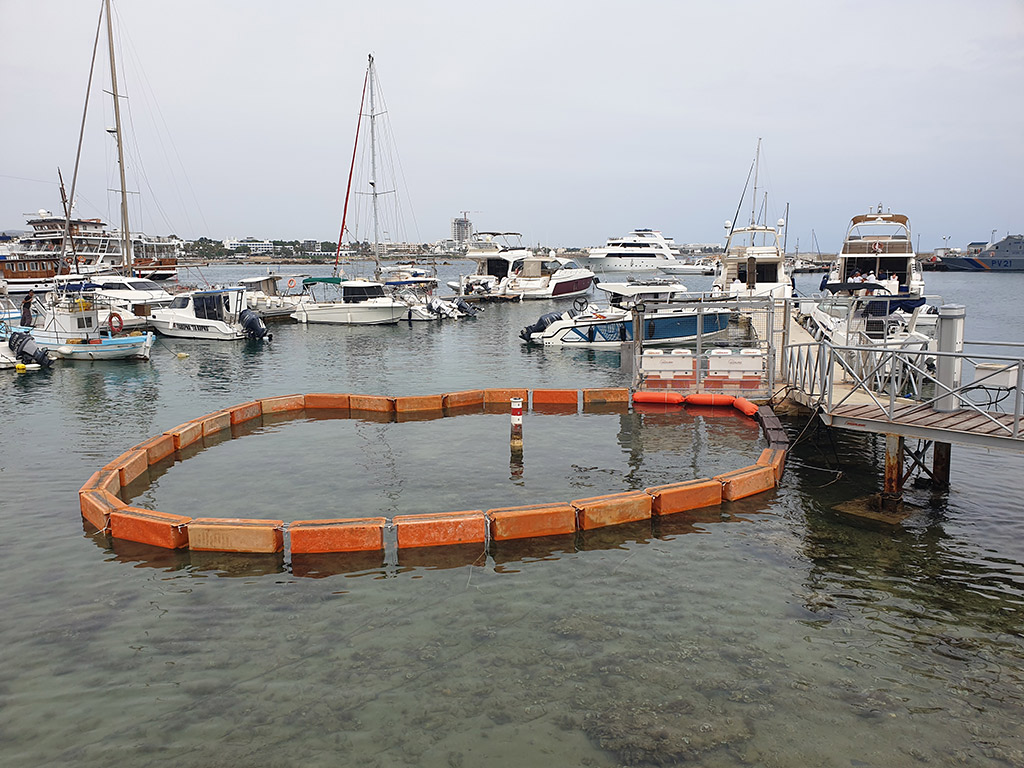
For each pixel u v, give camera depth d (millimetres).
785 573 9258
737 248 37406
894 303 22562
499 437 16688
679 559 9719
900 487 11406
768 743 5996
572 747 5957
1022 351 29688
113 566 9547
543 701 6586
